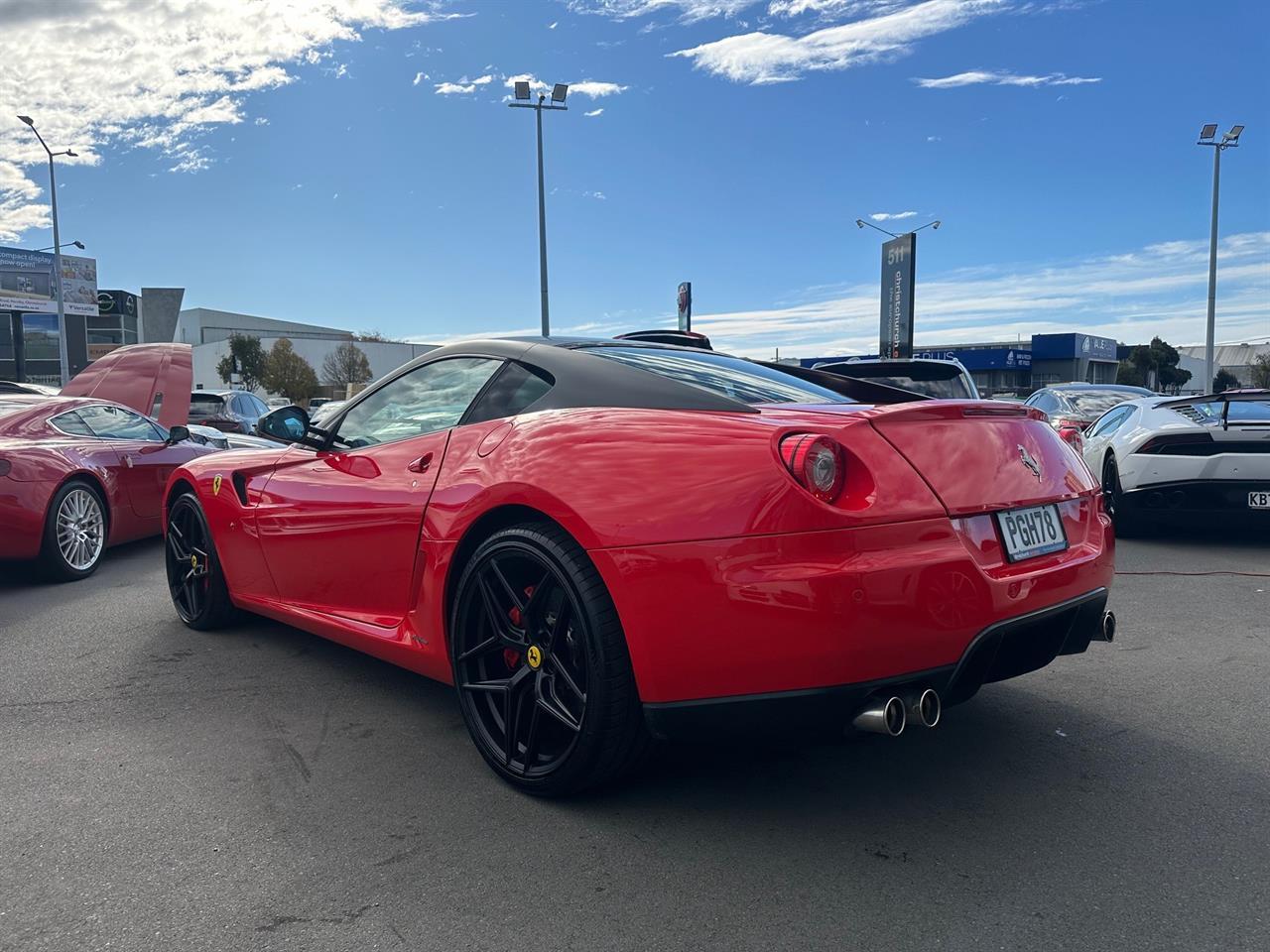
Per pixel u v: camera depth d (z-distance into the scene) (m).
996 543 2.33
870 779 2.69
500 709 2.72
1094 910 2.00
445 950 1.88
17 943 1.90
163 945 1.89
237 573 4.05
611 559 2.28
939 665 2.19
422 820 2.44
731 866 2.20
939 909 2.01
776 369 3.42
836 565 2.08
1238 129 25.31
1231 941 1.89
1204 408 6.79
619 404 2.63
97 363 8.87
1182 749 2.90
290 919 1.98
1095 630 2.73
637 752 2.43
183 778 2.71
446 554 2.79
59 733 3.08
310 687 3.55
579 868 2.19
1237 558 6.21
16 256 48.25
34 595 5.30
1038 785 2.64
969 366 58.22
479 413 3.00
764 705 2.17
